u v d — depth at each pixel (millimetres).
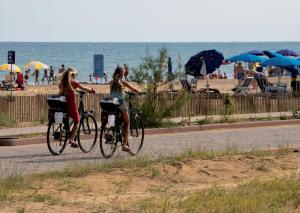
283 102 71375
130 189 26750
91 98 60719
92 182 27578
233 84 128625
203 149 37219
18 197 24219
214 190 25938
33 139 44719
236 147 39594
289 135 51500
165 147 42344
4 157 37250
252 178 29219
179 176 29531
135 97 54406
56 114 37594
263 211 22172
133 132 38594
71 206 23078
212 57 84188
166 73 56281
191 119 59750
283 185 26938
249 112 68375
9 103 57438
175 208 22719
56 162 35094
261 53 100750
